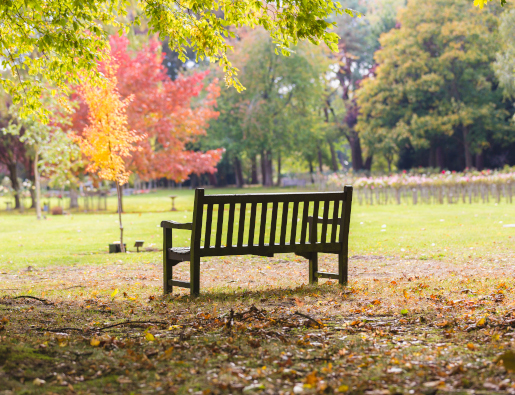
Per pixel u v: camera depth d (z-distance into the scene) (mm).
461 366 3381
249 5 6855
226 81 7652
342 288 6547
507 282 6676
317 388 3084
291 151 60781
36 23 7125
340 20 61812
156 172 33500
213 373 3408
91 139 13461
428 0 45625
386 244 12531
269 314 5078
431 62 45250
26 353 3781
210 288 7102
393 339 4180
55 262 11078
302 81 52281
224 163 69438
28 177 38594
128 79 30812
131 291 7113
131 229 18531
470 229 14992
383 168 69688
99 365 3570
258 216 21031
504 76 36656
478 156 49219
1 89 22609
